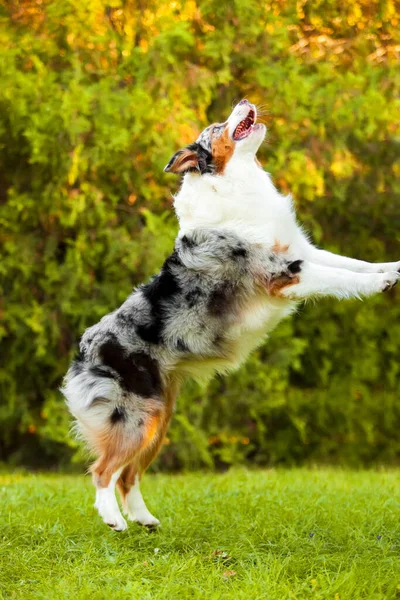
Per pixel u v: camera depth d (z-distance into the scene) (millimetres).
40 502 7355
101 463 6090
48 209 11945
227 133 6426
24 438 13484
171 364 6293
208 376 6629
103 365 6188
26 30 11820
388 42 12391
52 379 12383
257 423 12977
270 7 12234
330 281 6066
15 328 12023
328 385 13102
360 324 12773
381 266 6348
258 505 7027
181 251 6387
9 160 12273
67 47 11711
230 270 6285
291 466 13242
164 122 11617
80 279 11984
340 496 7578
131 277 12125
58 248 12375
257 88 12383
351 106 11953
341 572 5191
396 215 13320
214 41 11938
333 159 12328
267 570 5137
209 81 11766
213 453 12727
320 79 12242
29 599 4840
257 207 6332
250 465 13086
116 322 6305
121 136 11336
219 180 6414
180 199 6570
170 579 5043
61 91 11414
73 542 5934
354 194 12945
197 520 6512
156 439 6438
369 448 13367
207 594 4793
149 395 6160
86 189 11609
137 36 12289
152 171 11984
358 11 12234
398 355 13320
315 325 12875
